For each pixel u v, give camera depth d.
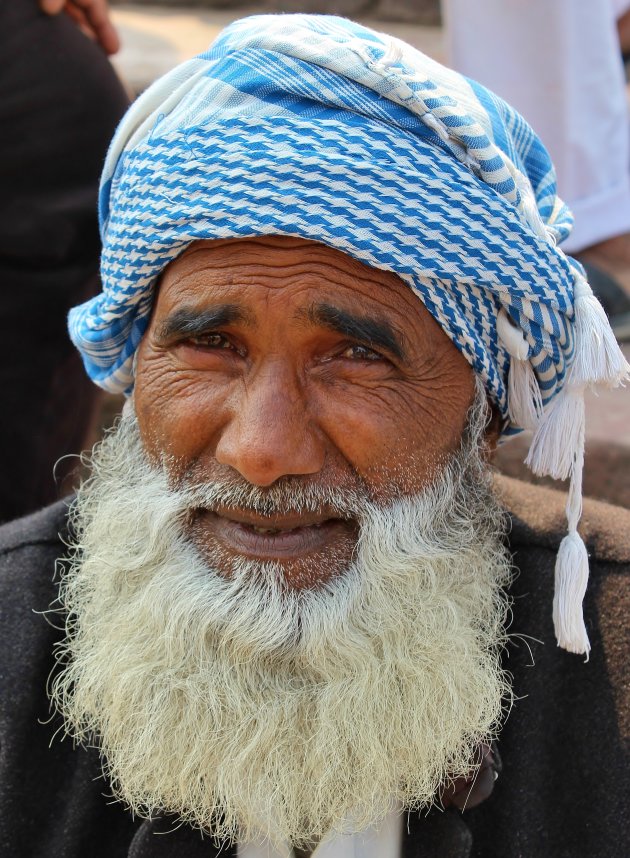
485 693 1.67
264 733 1.61
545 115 3.42
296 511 1.58
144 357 1.70
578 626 1.66
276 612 1.59
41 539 1.96
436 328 1.58
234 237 1.47
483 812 1.76
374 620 1.62
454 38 3.44
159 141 1.54
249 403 1.54
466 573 1.72
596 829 1.71
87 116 2.91
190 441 1.62
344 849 1.71
